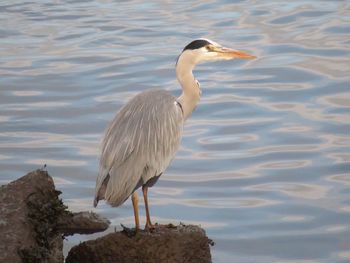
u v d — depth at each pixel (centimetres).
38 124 1753
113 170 1062
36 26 2422
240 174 1517
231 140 1658
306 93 1875
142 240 1085
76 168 1541
